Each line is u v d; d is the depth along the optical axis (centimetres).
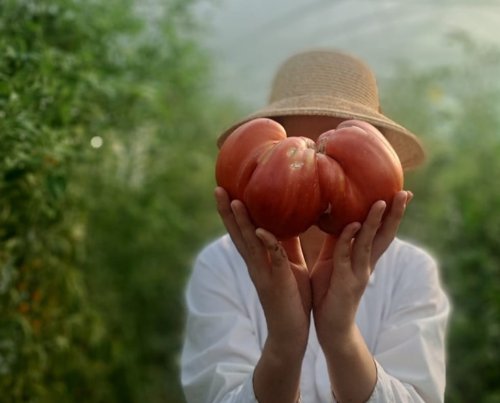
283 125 159
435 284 163
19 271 228
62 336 256
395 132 172
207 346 158
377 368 134
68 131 229
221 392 145
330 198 115
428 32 526
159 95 300
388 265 165
